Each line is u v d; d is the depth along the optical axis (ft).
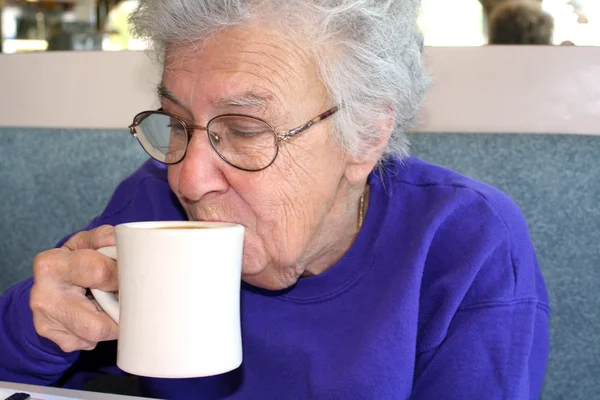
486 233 3.10
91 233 2.83
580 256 3.89
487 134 4.01
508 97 4.24
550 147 3.91
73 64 4.74
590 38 4.20
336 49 2.67
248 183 2.61
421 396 2.99
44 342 2.93
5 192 4.59
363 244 3.16
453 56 4.26
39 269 2.67
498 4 4.23
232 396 3.22
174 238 2.10
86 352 3.62
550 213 3.91
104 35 4.75
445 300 3.05
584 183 3.87
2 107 4.90
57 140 4.50
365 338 2.98
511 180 3.96
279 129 2.62
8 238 4.63
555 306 3.93
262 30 2.54
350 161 2.90
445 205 3.15
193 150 2.62
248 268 2.76
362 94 2.79
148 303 2.14
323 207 2.84
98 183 4.46
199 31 2.52
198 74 2.56
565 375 3.94
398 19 2.89
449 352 2.97
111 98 4.71
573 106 4.18
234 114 2.56
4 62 4.84
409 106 3.11
